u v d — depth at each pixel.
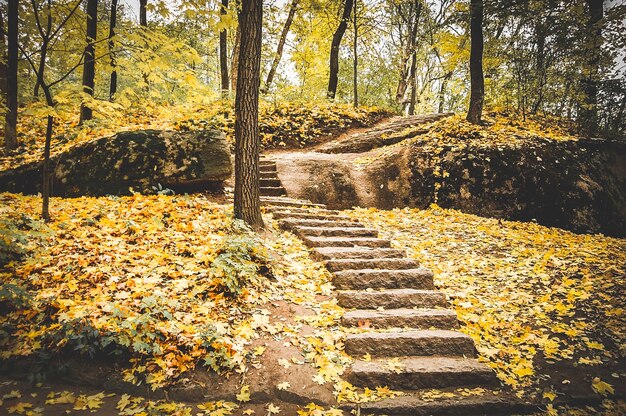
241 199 5.96
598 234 8.70
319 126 13.53
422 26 21.84
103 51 5.36
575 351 4.21
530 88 12.20
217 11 5.41
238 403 3.27
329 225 7.06
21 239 4.20
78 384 3.22
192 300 4.12
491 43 13.04
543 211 8.98
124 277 4.21
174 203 6.29
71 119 9.72
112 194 6.73
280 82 16.12
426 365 3.83
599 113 12.16
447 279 5.72
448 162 9.53
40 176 6.86
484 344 4.30
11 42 6.96
